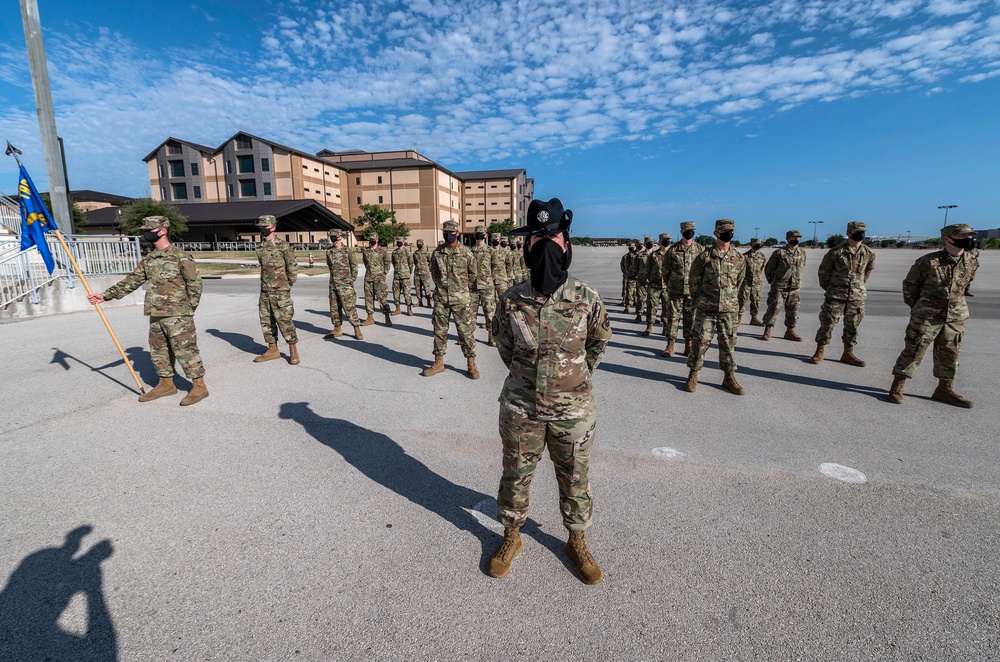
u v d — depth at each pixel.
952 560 2.69
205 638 2.18
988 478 3.58
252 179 61.94
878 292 16.27
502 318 2.54
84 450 3.98
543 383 2.44
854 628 2.24
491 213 84.19
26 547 2.76
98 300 5.05
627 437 4.36
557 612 2.35
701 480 3.58
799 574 2.59
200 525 2.99
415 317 11.52
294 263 6.78
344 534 2.93
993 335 8.79
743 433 4.45
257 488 3.43
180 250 5.05
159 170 64.25
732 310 5.51
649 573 2.61
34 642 2.14
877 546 2.81
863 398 5.45
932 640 2.17
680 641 2.18
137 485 3.45
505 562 2.61
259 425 4.57
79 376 6.04
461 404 5.23
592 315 2.50
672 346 7.59
